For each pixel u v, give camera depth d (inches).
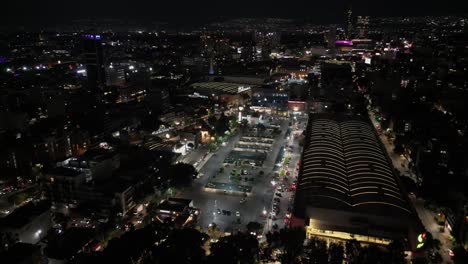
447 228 6825.8
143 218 7106.3
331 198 6417.3
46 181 7529.5
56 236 6141.7
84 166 7726.4
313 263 5413.4
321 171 7372.1
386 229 6023.6
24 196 7628.0
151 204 7377.0
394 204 6240.2
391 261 5295.3
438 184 7583.7
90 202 7219.5
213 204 7687.0
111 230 6397.6
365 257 5359.3
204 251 5654.5
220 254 5408.5
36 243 6338.6
